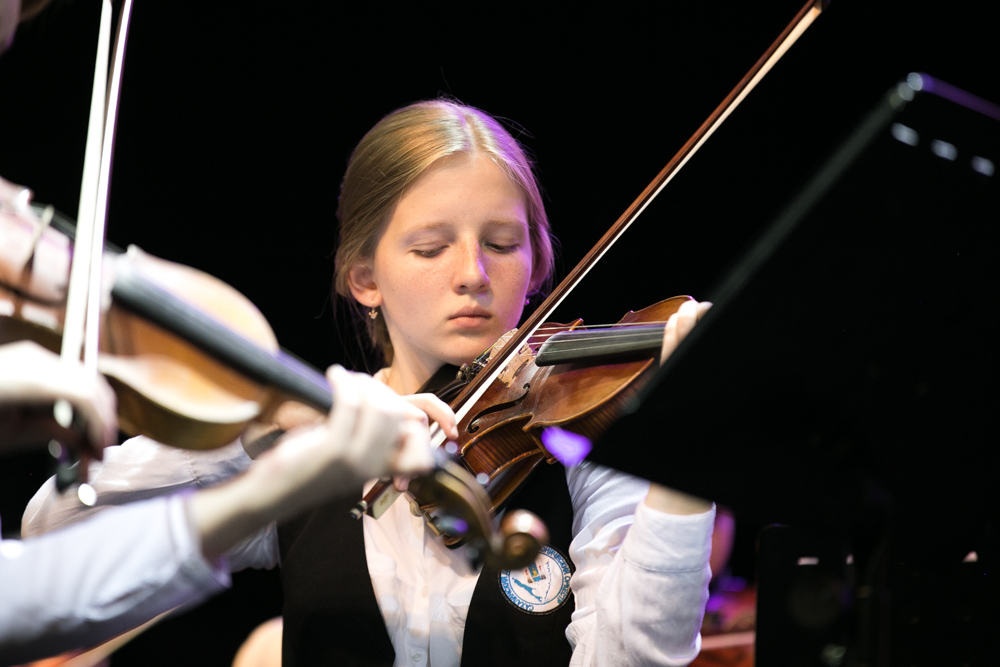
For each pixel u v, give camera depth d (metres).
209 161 13.02
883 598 4.00
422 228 6.19
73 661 6.95
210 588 3.61
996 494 4.06
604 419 5.38
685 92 13.25
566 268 13.33
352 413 3.47
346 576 6.11
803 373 3.74
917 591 4.39
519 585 6.03
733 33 13.05
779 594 4.47
